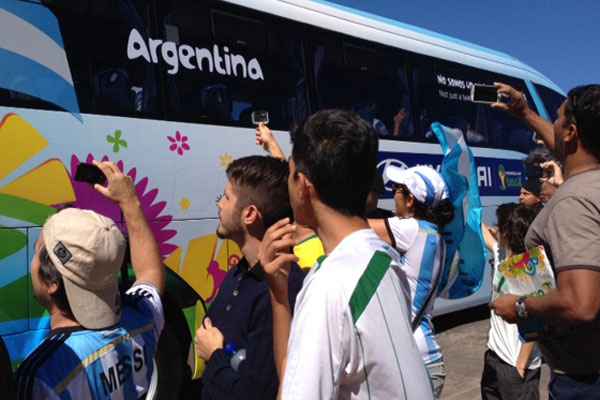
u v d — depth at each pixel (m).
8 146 3.92
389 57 7.43
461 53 8.74
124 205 2.46
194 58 5.16
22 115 4.01
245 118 5.48
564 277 2.18
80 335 1.83
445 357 7.00
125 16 4.72
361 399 1.52
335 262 1.58
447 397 5.57
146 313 2.14
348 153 1.62
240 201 2.25
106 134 4.44
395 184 2.94
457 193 3.26
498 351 3.81
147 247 2.45
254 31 5.77
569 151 2.36
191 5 5.21
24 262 3.88
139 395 1.98
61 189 4.12
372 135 1.68
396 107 7.38
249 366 2.00
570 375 2.37
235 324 2.10
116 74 4.59
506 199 9.02
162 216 4.71
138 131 4.64
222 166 5.18
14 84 4.02
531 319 2.40
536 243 2.42
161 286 2.39
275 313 1.75
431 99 7.95
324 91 6.42
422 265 2.70
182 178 4.87
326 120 1.66
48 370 1.72
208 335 2.11
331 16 6.79
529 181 4.66
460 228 3.19
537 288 2.38
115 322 1.92
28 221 3.93
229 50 5.48
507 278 2.50
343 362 1.51
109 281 1.85
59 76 4.25
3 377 1.59
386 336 1.51
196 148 5.01
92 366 1.81
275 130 5.74
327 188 1.65
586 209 2.19
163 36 4.96
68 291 1.81
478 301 8.47
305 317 1.52
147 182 4.64
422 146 7.61
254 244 2.26
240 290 2.17
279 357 1.73
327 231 1.68
